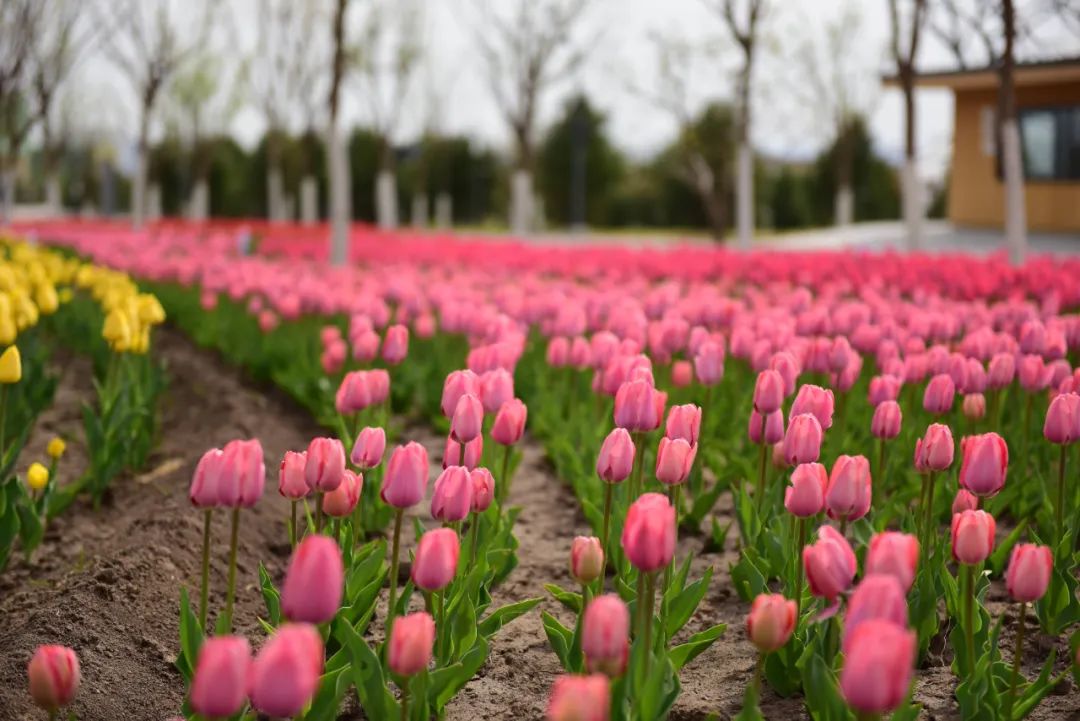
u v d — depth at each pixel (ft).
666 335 21.20
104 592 12.90
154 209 161.99
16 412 19.74
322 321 32.71
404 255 61.77
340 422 17.78
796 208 160.66
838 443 18.22
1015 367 18.66
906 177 67.92
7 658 11.11
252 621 13.58
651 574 8.97
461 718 11.15
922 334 23.15
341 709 11.10
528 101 102.99
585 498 16.43
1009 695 9.95
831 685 9.02
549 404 22.88
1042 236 85.05
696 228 167.02
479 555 11.98
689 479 17.99
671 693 9.25
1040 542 13.24
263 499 17.89
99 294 28.55
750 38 74.38
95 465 17.89
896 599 6.91
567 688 6.38
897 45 67.36
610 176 179.32
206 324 34.40
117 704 10.93
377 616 13.62
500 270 53.62
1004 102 53.57
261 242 75.87
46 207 227.61
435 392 24.75
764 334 21.38
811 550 8.10
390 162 127.85
